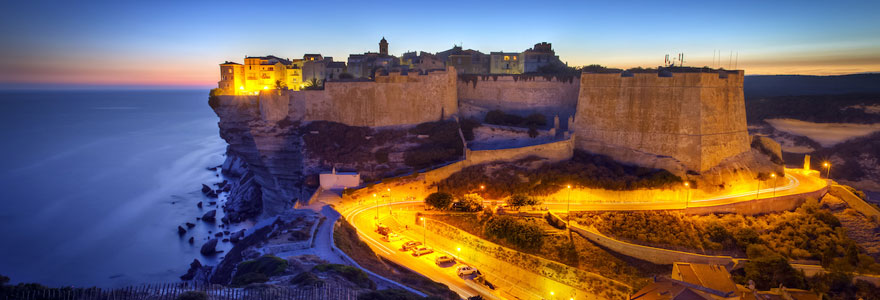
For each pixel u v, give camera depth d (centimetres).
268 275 3941
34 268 6638
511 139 7981
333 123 8144
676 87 7281
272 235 5181
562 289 5166
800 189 7112
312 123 8162
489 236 5766
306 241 4938
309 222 5581
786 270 5012
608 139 7775
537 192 6662
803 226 6038
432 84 8619
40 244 7506
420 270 5000
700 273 4719
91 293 3052
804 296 4628
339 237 5172
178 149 17112
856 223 6275
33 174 12350
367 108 8200
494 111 8719
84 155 15438
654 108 7425
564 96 8550
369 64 10950
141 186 11306
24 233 7956
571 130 7919
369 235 5712
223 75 10350
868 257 5434
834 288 5050
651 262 5419
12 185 11088
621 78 7650
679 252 5381
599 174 6881
